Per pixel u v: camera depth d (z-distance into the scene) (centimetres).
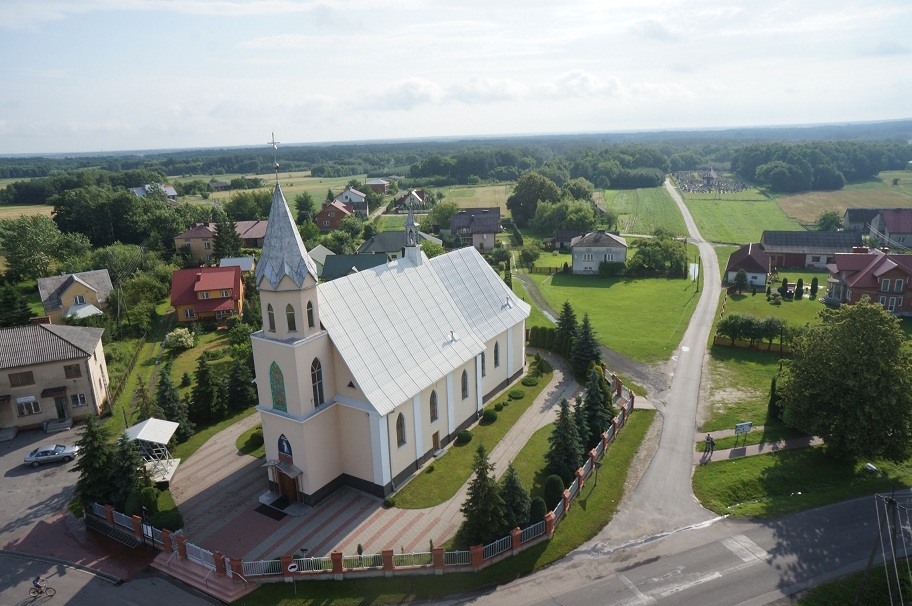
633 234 16612
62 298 9494
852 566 3838
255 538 4153
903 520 4278
